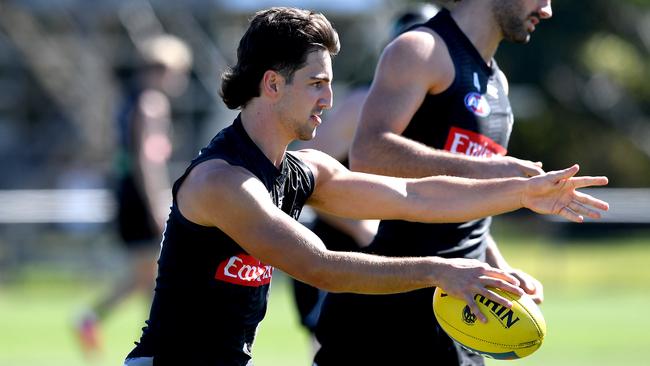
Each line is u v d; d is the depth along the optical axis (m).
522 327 14.68
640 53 116.25
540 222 62.41
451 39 17.39
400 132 17.09
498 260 18.83
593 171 119.88
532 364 30.73
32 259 57.62
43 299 48.59
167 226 14.31
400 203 15.48
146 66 32.88
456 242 17.72
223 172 13.53
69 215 56.81
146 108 32.56
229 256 13.98
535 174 15.92
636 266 65.94
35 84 91.12
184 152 83.88
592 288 55.34
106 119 85.38
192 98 84.31
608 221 58.88
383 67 17.23
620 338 36.22
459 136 17.39
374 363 17.64
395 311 17.50
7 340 35.75
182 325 14.10
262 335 36.00
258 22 13.96
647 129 118.12
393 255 17.73
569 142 118.56
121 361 31.48
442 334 17.52
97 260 57.81
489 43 17.67
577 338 36.19
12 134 90.25
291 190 14.73
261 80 13.93
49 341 35.59
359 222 21.20
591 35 111.62
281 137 14.18
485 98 17.61
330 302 18.06
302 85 13.87
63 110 89.94
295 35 13.76
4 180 87.25
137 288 33.00
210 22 84.25
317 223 21.55
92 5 84.06
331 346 17.95
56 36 86.44
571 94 115.06
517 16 17.38
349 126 21.31
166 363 14.13
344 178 15.51
